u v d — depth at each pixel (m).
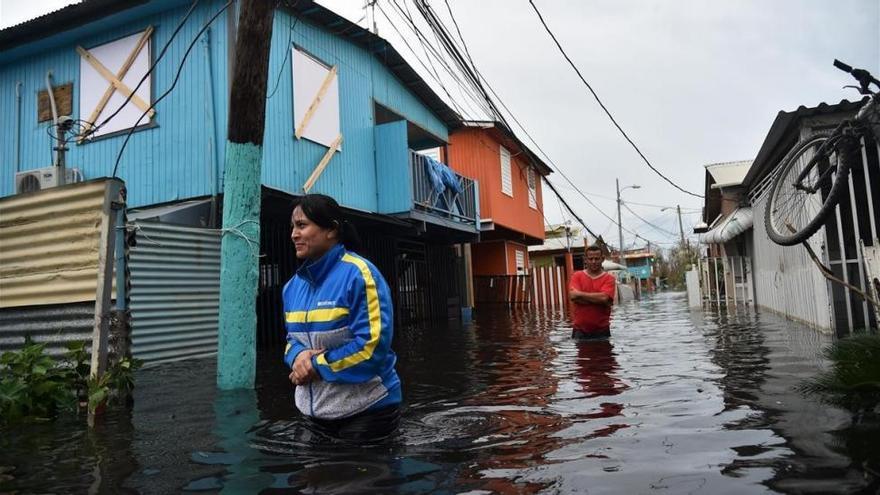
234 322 5.58
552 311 18.36
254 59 5.66
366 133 12.58
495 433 3.52
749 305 16.61
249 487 2.69
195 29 9.41
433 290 17.09
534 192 24.27
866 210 8.31
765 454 2.84
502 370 6.13
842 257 7.52
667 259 69.62
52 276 5.23
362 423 3.34
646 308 18.88
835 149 6.19
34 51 10.73
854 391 4.05
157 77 9.65
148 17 9.81
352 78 12.19
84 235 5.11
